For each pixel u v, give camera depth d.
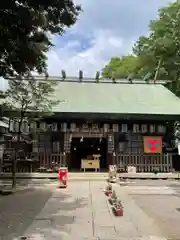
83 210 7.56
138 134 17.61
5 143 15.69
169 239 5.32
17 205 8.16
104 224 6.21
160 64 23.66
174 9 21.83
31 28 6.16
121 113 16.25
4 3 5.31
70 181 13.76
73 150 21.06
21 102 12.29
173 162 16.84
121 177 15.05
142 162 16.47
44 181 13.55
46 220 6.45
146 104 17.83
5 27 5.82
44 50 7.67
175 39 18.30
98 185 12.53
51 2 5.80
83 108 16.62
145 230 5.85
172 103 18.19
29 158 15.86
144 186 12.54
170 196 10.20
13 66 7.28
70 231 5.64
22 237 5.18
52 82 17.58
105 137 18.61
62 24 6.54
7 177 14.38
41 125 16.48
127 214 7.21
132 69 28.97
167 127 18.16
